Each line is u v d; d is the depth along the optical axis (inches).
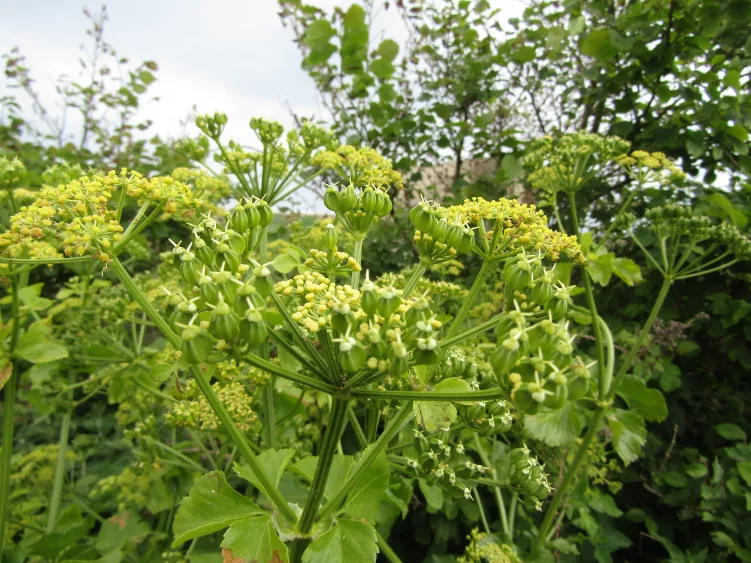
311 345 64.1
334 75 219.1
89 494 159.6
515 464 92.7
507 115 230.1
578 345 183.5
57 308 157.0
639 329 168.9
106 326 172.4
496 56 207.3
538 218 87.0
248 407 112.8
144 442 124.0
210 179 132.9
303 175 214.5
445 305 173.9
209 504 68.2
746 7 154.3
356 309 63.8
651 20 171.3
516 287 71.8
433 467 86.7
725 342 169.9
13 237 72.5
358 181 128.6
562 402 53.7
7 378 102.7
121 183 77.3
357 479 72.1
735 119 161.3
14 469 156.4
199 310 62.7
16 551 123.1
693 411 175.8
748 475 136.6
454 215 81.9
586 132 165.5
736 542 136.0
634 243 186.1
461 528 151.9
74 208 75.8
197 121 119.6
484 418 88.8
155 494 137.0
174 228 257.0
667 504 161.8
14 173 108.1
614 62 183.6
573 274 188.7
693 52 168.2
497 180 196.7
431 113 224.8
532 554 128.9
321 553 63.6
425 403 73.4
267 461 79.7
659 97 172.9
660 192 178.5
